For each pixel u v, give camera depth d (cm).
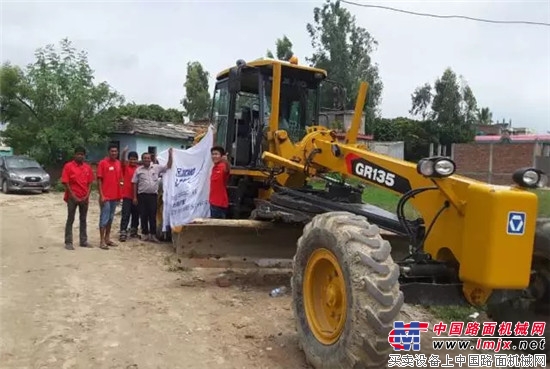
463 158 3453
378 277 418
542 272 526
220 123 973
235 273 840
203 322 607
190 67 5097
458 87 4350
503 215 421
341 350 433
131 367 484
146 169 1118
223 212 902
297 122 871
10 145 2869
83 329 579
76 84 2717
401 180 549
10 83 2698
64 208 1777
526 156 3306
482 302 463
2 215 1563
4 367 477
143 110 4381
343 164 638
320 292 497
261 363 496
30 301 673
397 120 4259
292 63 838
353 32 3775
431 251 491
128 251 1009
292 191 735
